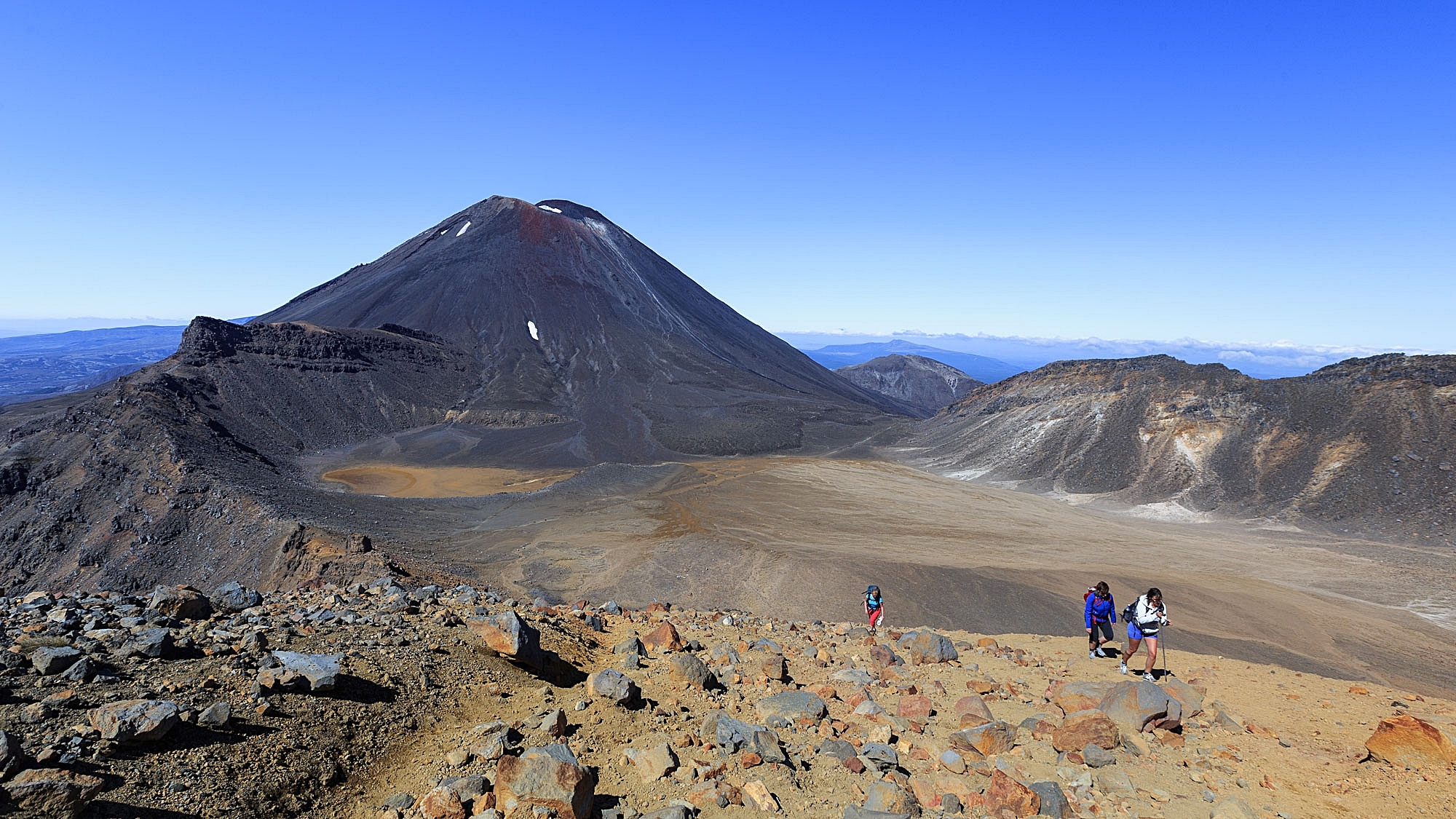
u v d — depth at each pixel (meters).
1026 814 6.99
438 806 6.20
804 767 8.03
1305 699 11.89
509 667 10.63
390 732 7.75
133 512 53.62
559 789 6.27
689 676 10.83
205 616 11.24
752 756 7.88
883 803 6.92
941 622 40.56
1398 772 8.23
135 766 5.90
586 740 8.16
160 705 6.45
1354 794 7.65
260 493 54.59
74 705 6.63
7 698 6.58
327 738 7.19
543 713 8.81
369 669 9.09
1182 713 9.84
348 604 14.02
